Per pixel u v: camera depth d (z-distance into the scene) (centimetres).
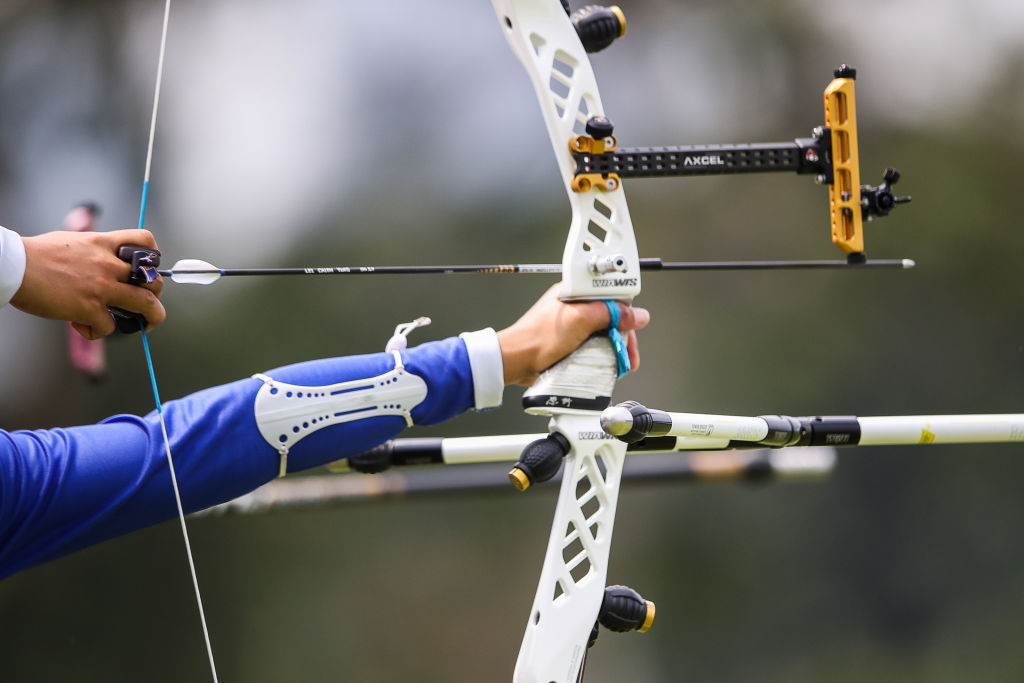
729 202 3506
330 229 3516
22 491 667
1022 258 3581
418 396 773
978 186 3666
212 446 722
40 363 3122
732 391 3375
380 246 3512
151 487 705
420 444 949
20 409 3119
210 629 2933
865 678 3117
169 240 3416
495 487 1218
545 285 3378
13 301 681
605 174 806
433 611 3034
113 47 3553
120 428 718
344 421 755
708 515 3206
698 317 3438
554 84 1091
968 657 3138
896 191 3662
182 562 2962
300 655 2955
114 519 700
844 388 3419
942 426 845
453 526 3098
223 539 2998
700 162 825
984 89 3800
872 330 3478
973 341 3506
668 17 3853
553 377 787
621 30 847
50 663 2844
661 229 3484
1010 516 3294
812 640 3170
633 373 3353
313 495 1179
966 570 3259
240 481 734
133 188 3441
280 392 744
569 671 779
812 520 3256
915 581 3250
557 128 805
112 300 715
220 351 3231
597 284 798
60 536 689
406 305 3359
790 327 3462
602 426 712
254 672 2927
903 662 3167
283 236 3491
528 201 3572
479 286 3369
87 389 3119
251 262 3428
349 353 3297
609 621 806
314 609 2995
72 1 3512
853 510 3266
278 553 3025
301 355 3266
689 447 852
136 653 2897
